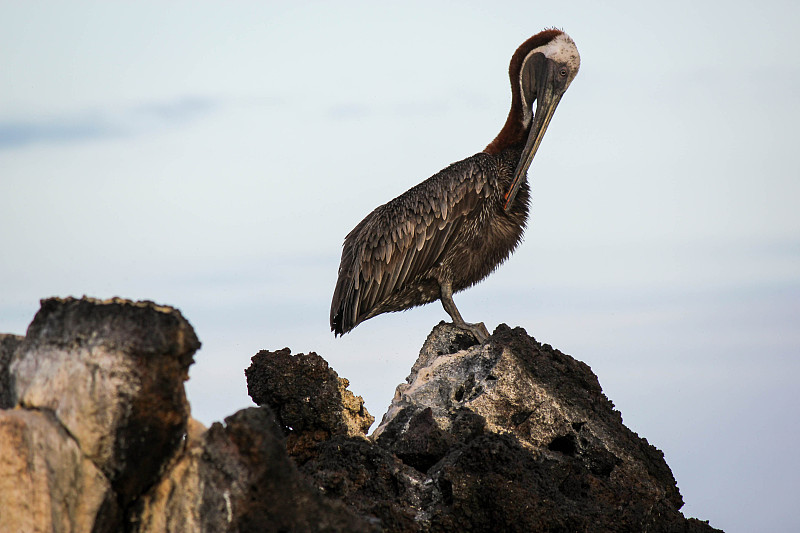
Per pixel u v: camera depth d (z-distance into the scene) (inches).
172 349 289.7
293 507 295.6
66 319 299.6
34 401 292.4
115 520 291.1
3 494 272.8
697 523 541.0
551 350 585.3
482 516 470.6
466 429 532.7
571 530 479.8
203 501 291.1
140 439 286.8
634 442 559.8
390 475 492.4
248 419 296.5
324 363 556.7
